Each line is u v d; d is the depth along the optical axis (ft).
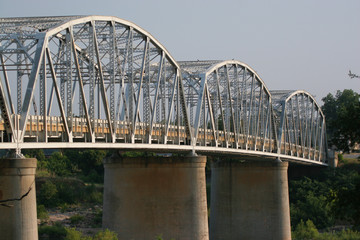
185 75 229.66
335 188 122.21
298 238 307.78
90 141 154.51
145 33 184.34
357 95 124.57
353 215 117.19
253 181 283.38
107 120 162.71
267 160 292.20
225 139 237.45
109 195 216.54
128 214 212.43
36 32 135.13
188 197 208.74
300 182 410.11
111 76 168.04
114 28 168.35
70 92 146.10
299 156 370.32
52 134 142.82
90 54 157.58
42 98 139.23
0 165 120.98
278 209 279.69
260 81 292.40
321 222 351.87
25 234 122.93
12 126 122.21
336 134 123.75
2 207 122.01
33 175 126.21
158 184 212.02
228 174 287.69
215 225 287.28
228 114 249.96
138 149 192.34
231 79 262.26
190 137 212.64
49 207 375.45
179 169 211.00
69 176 456.04
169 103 203.00
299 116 369.71
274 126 313.53
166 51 197.67
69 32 145.48
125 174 214.90
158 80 192.54
